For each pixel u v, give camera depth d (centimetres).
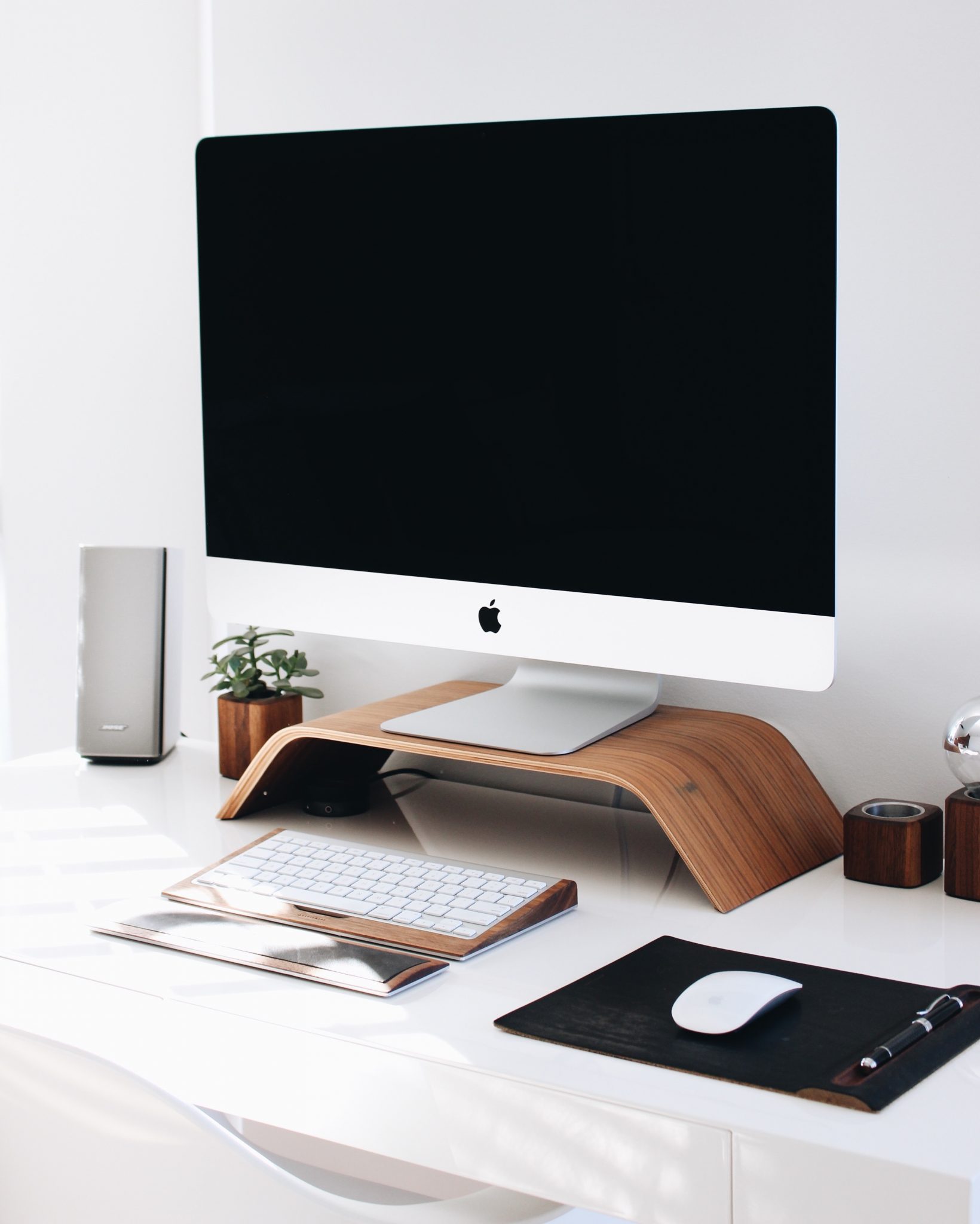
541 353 124
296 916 108
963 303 127
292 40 165
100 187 190
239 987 97
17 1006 103
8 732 215
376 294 134
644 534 120
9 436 204
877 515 134
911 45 127
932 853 120
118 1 184
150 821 138
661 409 118
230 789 151
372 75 160
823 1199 75
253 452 145
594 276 120
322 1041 90
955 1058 85
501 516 129
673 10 139
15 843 131
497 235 125
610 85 144
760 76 135
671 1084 81
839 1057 83
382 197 132
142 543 195
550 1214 97
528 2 148
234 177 141
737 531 115
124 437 194
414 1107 87
